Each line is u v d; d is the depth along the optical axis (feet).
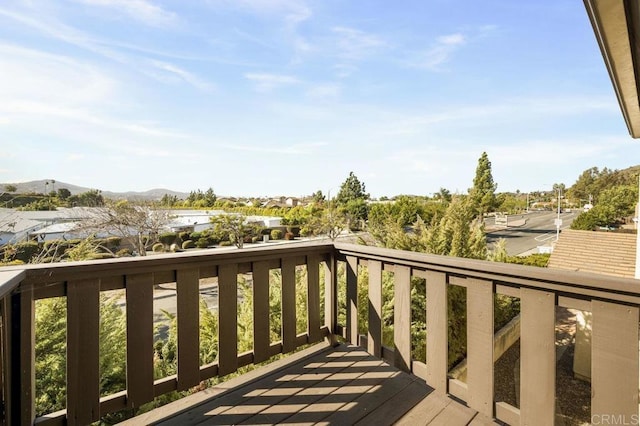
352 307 7.75
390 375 6.46
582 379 17.83
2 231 37.83
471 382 5.39
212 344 13.33
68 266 4.52
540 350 4.59
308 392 5.88
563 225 124.77
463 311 16.61
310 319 7.54
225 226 83.92
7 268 4.16
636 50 6.22
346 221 100.12
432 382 6.01
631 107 9.68
